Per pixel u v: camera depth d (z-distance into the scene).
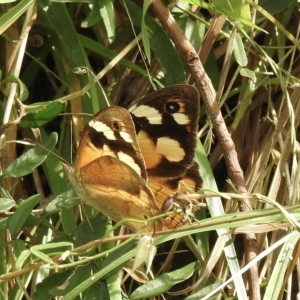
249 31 0.94
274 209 0.89
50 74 0.95
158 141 0.90
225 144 0.91
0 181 0.91
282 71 0.94
